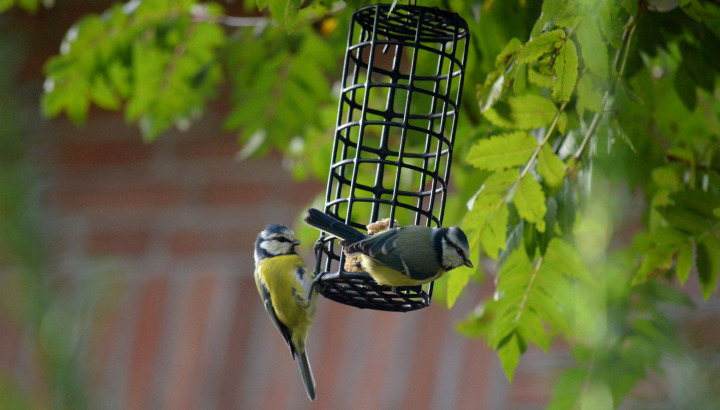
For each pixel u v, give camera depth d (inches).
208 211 660.7
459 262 305.3
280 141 493.0
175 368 635.5
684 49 337.1
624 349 216.7
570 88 260.7
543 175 299.7
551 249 309.0
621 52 298.8
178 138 677.9
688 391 103.7
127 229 666.8
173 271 655.8
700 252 290.4
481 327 390.9
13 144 110.4
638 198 367.6
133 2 473.1
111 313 110.9
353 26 356.5
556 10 249.6
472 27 355.6
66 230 111.2
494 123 298.0
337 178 374.6
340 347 636.7
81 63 474.6
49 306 106.0
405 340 620.1
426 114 374.9
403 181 406.0
